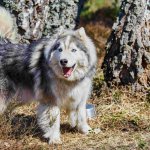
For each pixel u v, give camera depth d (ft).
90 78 26.22
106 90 31.68
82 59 25.14
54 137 25.95
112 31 31.65
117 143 25.48
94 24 47.47
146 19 30.78
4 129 25.88
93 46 26.13
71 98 26.13
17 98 27.40
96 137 26.50
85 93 26.55
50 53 25.13
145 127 27.55
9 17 29.12
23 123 28.12
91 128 27.45
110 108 30.22
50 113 26.07
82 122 27.27
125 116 29.22
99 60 37.93
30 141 26.04
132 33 30.83
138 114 29.53
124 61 31.14
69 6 32.78
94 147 25.08
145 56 30.86
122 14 31.35
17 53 27.02
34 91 26.50
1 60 27.20
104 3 56.54
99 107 30.30
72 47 24.85
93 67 26.13
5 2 31.91
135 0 30.86
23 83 26.99
